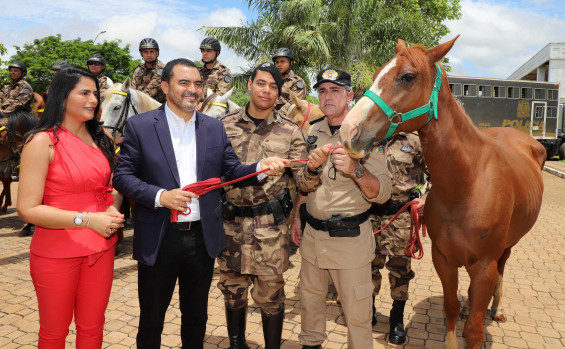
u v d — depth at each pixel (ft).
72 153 6.30
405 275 10.37
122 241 19.83
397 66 6.38
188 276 7.72
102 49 102.06
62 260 6.22
